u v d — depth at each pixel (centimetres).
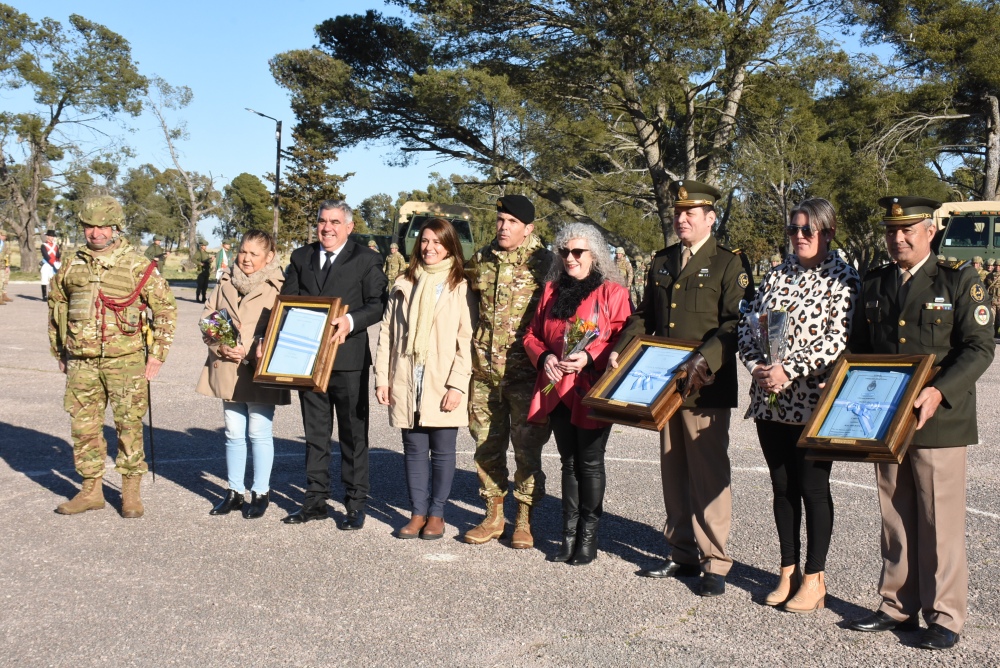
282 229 5075
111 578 482
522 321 541
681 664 387
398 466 756
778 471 453
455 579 489
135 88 5316
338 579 486
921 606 416
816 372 428
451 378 547
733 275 477
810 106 3123
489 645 404
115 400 587
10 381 1139
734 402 478
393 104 2806
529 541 548
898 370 394
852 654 397
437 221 565
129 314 587
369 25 2842
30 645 399
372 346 1636
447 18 2625
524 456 541
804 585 449
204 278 2964
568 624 429
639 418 448
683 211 486
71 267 589
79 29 5169
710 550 471
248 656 391
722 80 2714
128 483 595
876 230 2864
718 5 2617
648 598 465
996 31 3114
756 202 2973
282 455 785
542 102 2680
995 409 1055
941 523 402
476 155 2861
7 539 544
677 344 475
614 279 517
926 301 398
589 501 515
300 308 578
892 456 370
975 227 2255
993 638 414
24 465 721
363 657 391
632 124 3300
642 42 2370
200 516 600
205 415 953
